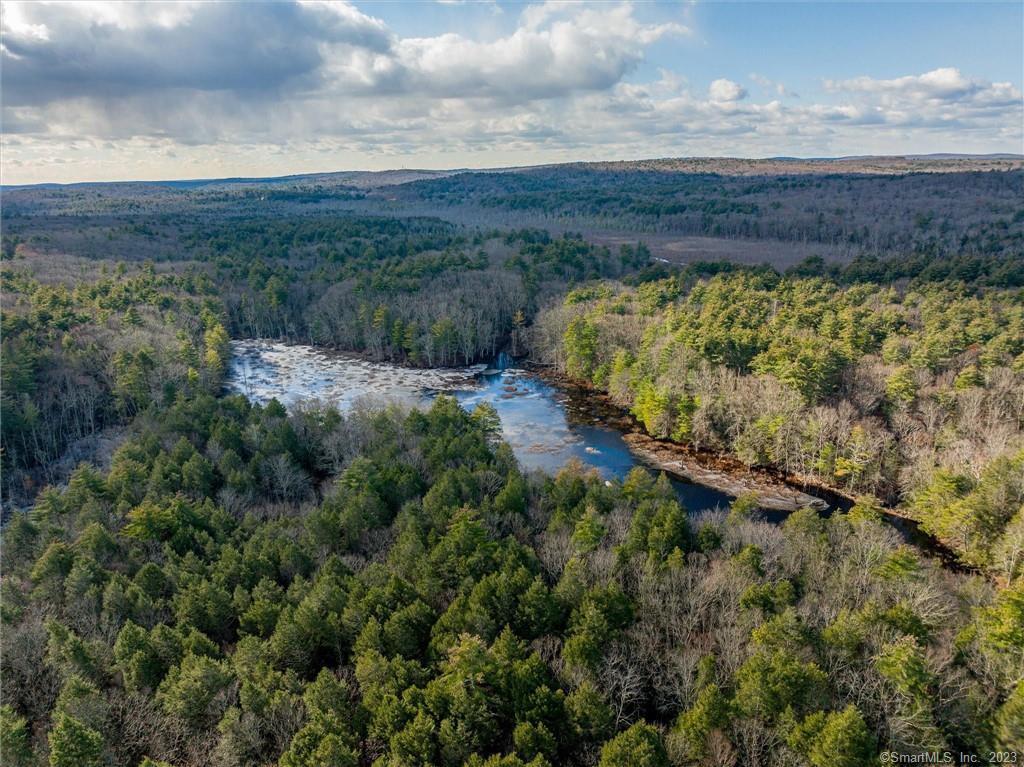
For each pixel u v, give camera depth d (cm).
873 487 10081
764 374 11900
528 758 4334
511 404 14575
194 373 13100
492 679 4859
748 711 4453
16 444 10769
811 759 4106
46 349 12456
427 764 4188
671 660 5259
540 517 7788
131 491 8000
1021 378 10500
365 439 10131
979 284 16150
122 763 4388
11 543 7125
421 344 17412
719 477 10950
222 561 6375
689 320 13712
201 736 4553
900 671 4469
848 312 13500
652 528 6912
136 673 4916
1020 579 6103
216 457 9219
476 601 5641
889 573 5981
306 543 7056
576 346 15600
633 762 3981
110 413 12538
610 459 11669
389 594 5759
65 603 6084
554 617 5659
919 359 11306
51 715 4634
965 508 8088
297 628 5359
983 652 4922
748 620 5453
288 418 11119
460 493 8044
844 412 10500
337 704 4650
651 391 12538
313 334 19250
